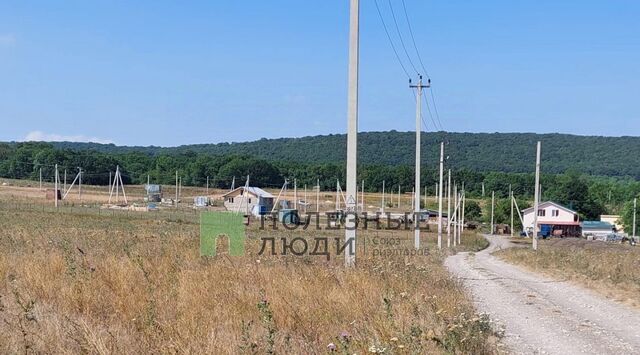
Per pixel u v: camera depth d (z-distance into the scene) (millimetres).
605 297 14664
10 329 6949
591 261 24516
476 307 12258
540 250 36125
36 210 57375
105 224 43344
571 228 97000
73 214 55375
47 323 7148
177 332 6895
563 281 18641
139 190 118750
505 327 10023
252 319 8164
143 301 8703
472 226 101688
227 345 6488
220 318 8195
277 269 11961
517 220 100750
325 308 8961
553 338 9266
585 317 11547
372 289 10461
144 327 7340
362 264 14344
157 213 68250
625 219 96500
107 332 6898
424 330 7598
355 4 15828
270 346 6359
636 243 79188
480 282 17875
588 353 8297
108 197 97062
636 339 9391
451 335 7539
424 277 14305
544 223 97500
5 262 11914
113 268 10930
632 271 20234
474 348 7711
